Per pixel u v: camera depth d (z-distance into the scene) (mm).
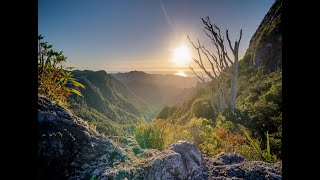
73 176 2367
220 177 2338
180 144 2646
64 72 4445
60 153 2428
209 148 6371
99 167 2439
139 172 2309
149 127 5445
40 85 4070
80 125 2764
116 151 2668
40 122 2559
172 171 2271
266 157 4863
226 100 23391
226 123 12445
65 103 4266
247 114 13992
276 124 11297
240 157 2836
